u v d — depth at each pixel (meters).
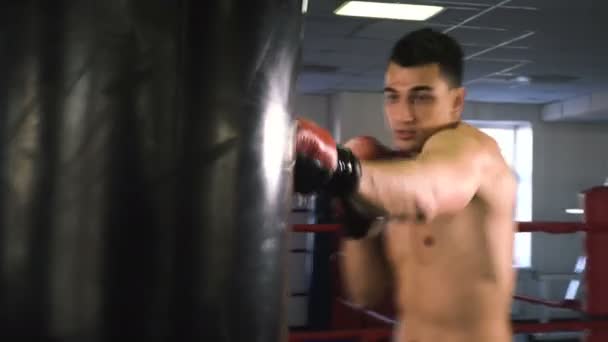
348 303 3.52
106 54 0.51
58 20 0.51
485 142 1.15
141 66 0.51
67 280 0.50
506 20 4.76
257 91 0.56
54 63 0.50
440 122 1.20
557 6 4.32
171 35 0.52
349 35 5.40
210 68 0.54
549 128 8.88
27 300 0.50
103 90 0.50
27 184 0.51
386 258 1.45
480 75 6.95
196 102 0.53
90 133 0.50
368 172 0.81
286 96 0.60
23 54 0.51
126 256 0.50
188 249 0.52
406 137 1.22
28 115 0.51
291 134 0.62
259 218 0.57
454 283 1.26
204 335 0.53
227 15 0.55
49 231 0.50
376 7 4.54
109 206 0.50
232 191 0.54
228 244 0.54
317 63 6.53
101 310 0.50
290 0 0.61
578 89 7.57
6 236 0.51
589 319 2.85
